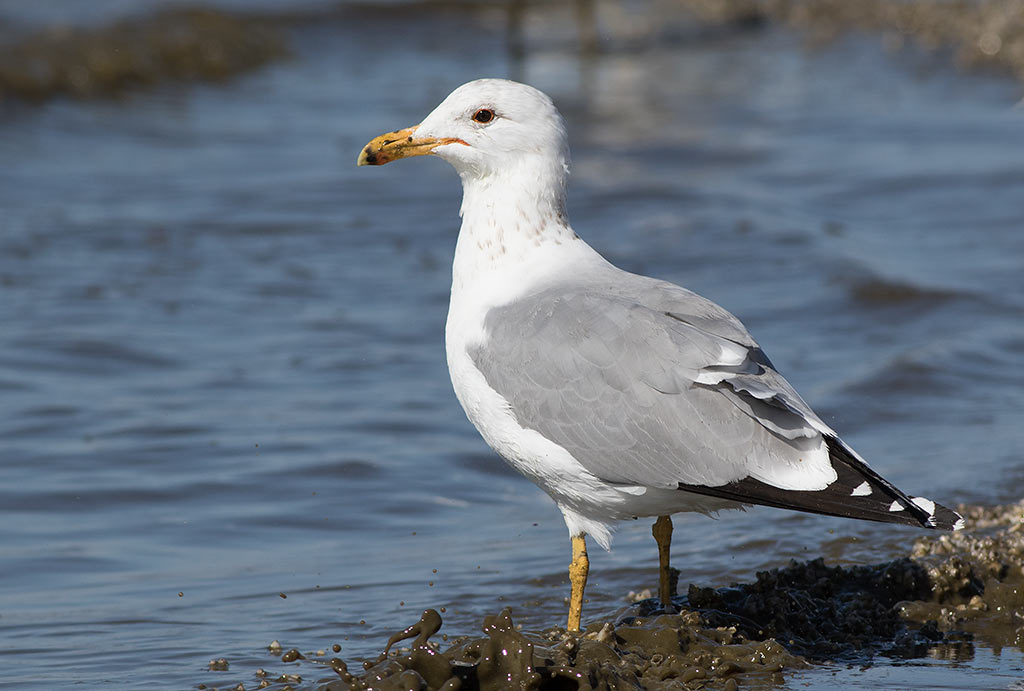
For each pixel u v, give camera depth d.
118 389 14.16
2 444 12.66
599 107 28.78
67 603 9.77
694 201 21.69
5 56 28.95
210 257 18.86
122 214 20.72
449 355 9.27
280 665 8.59
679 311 8.42
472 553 10.61
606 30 38.00
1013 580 9.40
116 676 8.47
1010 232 19.88
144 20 33.19
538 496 11.98
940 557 9.65
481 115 9.25
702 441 7.98
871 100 29.44
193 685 8.29
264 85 31.30
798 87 30.80
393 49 35.69
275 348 15.49
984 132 26.20
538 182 9.24
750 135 26.34
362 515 11.46
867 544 10.23
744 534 10.67
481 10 39.44
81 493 11.75
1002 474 11.56
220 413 13.59
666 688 7.76
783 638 8.69
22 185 22.09
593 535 8.86
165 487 11.90
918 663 8.37
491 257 9.25
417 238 20.14
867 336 15.84
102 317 16.23
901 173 23.22
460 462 12.59
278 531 11.15
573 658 7.93
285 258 18.97
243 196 22.09
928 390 14.01
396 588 9.90
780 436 7.83
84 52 30.06
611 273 9.05
